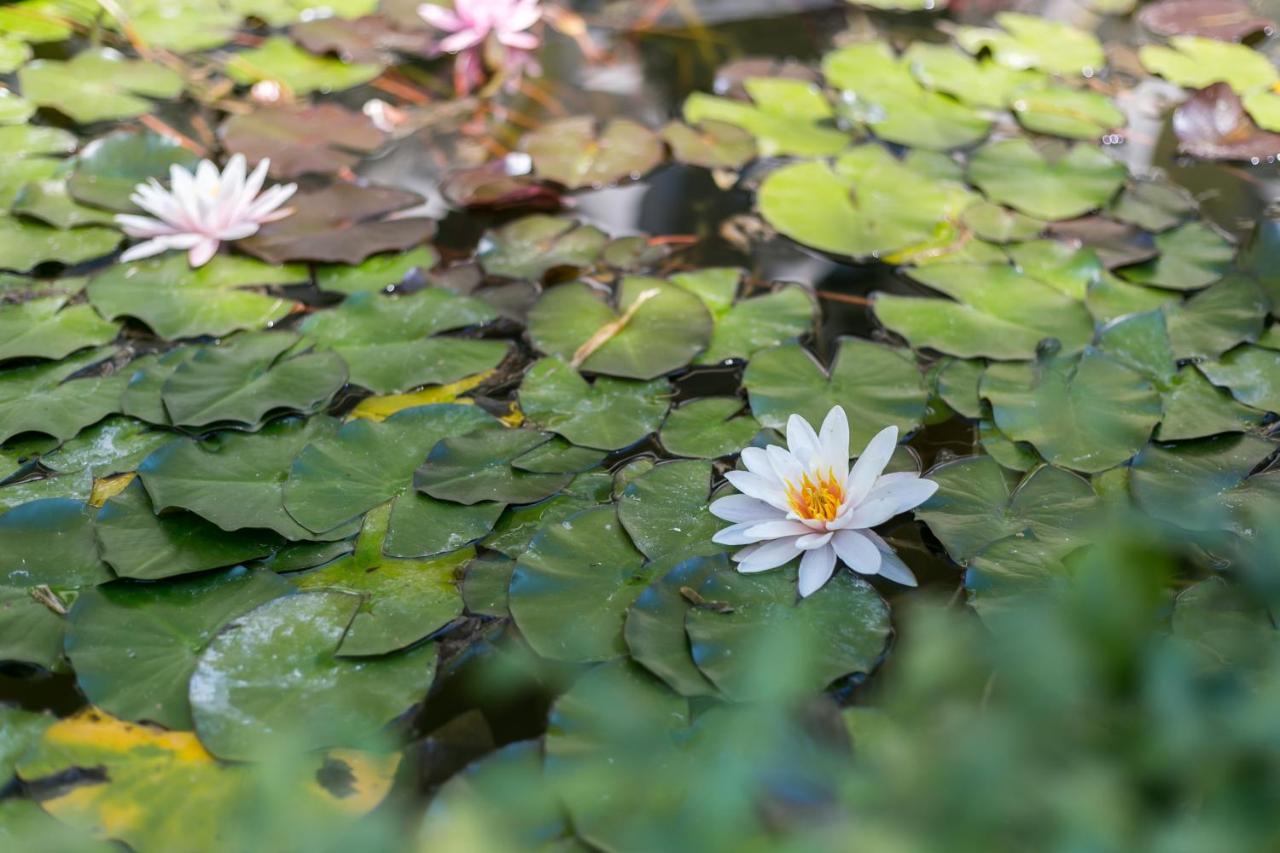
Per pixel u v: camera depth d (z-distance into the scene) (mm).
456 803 1995
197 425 2197
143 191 2383
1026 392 2240
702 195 2492
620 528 2143
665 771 2008
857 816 1891
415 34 2750
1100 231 2418
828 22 2834
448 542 2131
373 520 2152
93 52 2656
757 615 2086
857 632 2080
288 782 1949
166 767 2021
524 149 2537
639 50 2752
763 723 1975
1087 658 1898
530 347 2295
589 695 2043
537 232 2426
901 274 2387
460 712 2051
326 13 2783
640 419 2229
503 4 2619
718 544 2131
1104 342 2287
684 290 2338
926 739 1921
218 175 2475
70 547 2127
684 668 2057
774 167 2531
